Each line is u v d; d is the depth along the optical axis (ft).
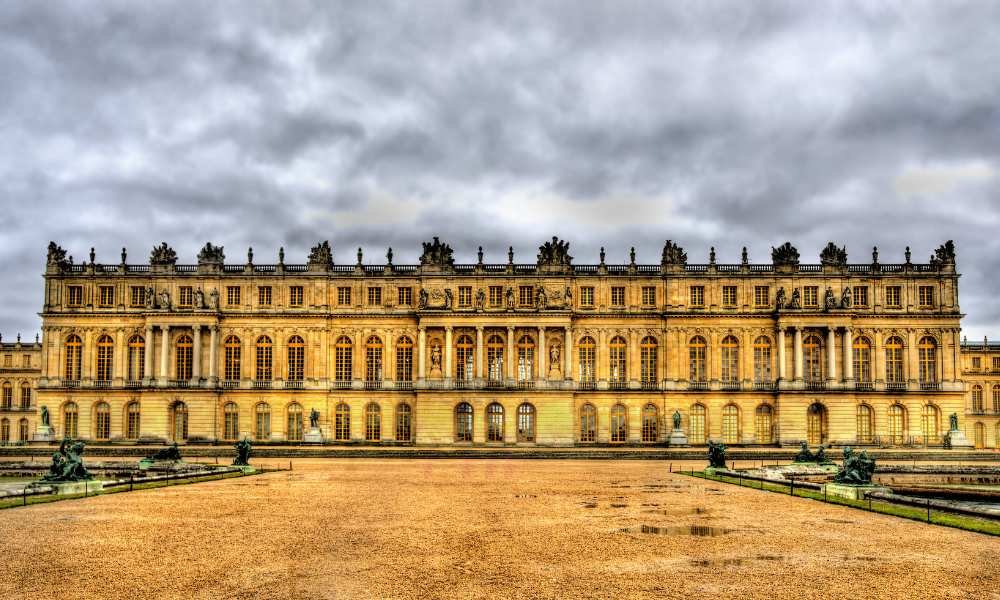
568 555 107.76
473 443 375.25
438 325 383.65
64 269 394.93
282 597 86.17
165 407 383.24
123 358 389.60
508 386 378.32
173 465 259.39
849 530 128.98
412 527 130.72
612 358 388.37
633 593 88.28
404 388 387.75
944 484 221.25
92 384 387.75
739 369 383.24
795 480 223.92
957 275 381.40
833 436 372.79
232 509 151.84
